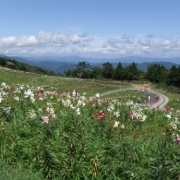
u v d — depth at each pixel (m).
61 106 10.91
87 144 7.27
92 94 52.38
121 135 8.71
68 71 128.88
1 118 8.59
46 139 7.57
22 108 9.60
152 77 109.44
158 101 49.53
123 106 12.74
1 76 56.88
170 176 6.25
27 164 7.14
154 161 6.70
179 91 75.62
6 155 7.30
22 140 7.66
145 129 10.18
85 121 9.07
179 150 7.23
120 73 113.69
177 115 13.49
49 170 6.79
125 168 6.70
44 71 130.50
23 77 60.69
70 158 6.92
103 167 6.78
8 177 6.27
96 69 121.31
